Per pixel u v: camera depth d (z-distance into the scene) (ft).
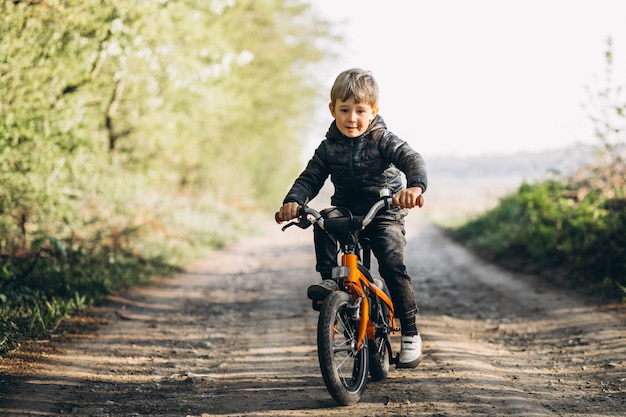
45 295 27.81
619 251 31.83
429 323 26.50
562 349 22.11
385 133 16.06
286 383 17.99
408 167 15.31
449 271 41.68
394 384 17.60
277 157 132.87
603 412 15.28
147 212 53.16
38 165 31.37
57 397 16.76
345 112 15.75
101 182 47.03
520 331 25.34
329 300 15.07
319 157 16.40
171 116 54.44
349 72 15.87
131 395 17.21
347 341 15.78
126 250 42.86
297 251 57.21
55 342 22.21
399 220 16.62
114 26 36.42
